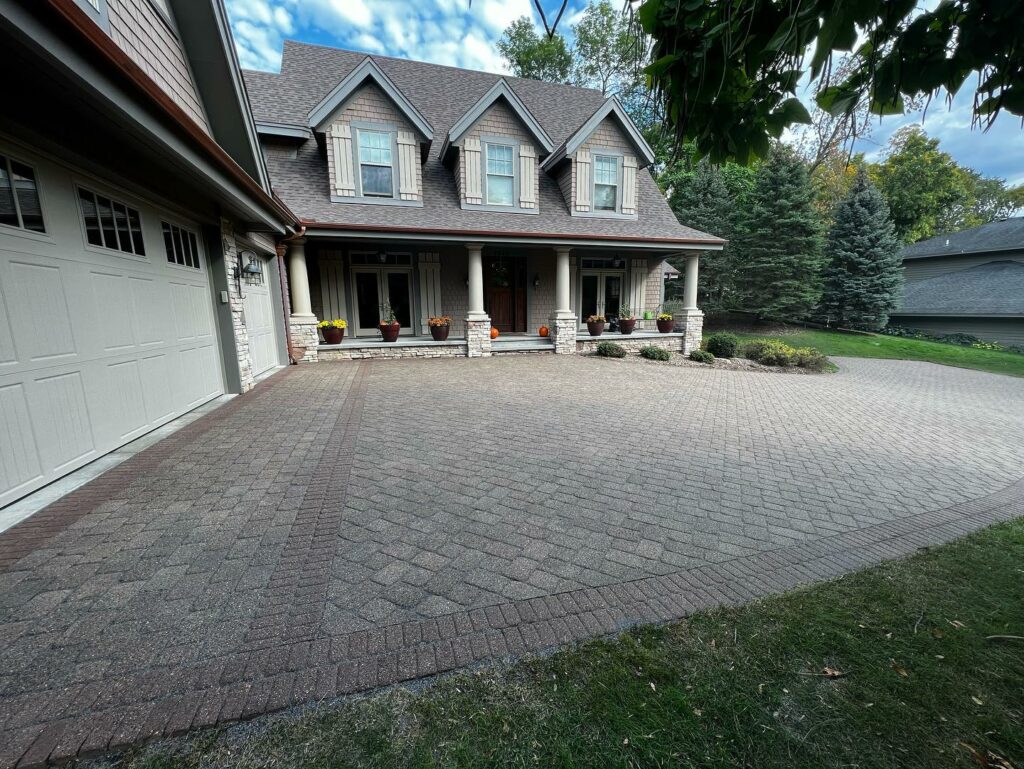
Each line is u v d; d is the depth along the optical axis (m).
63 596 2.12
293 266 9.65
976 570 2.50
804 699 1.63
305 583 2.25
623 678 1.70
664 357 11.70
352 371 8.72
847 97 1.70
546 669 1.74
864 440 5.28
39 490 3.25
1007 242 21.81
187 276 5.38
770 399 7.54
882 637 1.94
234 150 6.93
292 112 10.98
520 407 6.09
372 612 2.05
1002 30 1.39
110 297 4.02
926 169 26.28
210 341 5.97
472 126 11.33
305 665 1.74
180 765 1.36
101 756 1.39
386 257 11.78
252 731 1.47
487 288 13.29
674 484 3.68
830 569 2.50
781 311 20.64
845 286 20.42
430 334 12.39
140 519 2.87
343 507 3.09
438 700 1.60
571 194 12.43
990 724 1.53
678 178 21.62
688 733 1.49
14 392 3.06
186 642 1.85
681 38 1.56
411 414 5.56
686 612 2.09
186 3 5.64
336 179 10.38
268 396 6.34
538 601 2.15
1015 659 1.83
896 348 17.44
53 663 1.73
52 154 3.36
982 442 5.42
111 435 4.02
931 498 3.59
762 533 2.91
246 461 3.88
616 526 2.94
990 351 17.58
